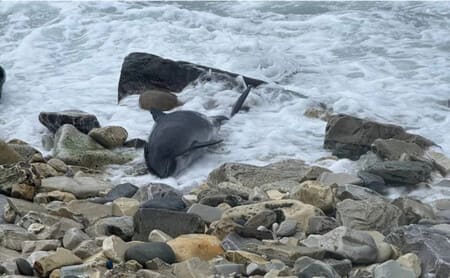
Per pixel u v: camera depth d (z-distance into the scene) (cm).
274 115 2994
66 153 2622
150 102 3061
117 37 3900
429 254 1811
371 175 2394
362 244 1850
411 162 2448
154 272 1708
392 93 3189
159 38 3856
